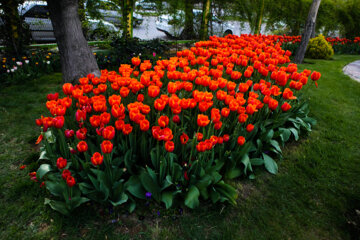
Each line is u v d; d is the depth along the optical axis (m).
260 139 2.96
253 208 2.40
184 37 12.43
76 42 4.95
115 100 2.19
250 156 2.94
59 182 2.16
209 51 4.29
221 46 4.82
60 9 4.71
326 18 15.59
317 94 5.75
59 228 2.00
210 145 2.03
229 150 2.73
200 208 2.31
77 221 2.08
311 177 2.90
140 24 13.43
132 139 2.40
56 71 6.62
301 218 2.34
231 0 11.50
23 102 4.43
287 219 2.31
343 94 6.00
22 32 7.41
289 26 15.26
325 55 11.62
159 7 9.43
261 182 2.75
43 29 9.48
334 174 2.98
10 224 2.05
